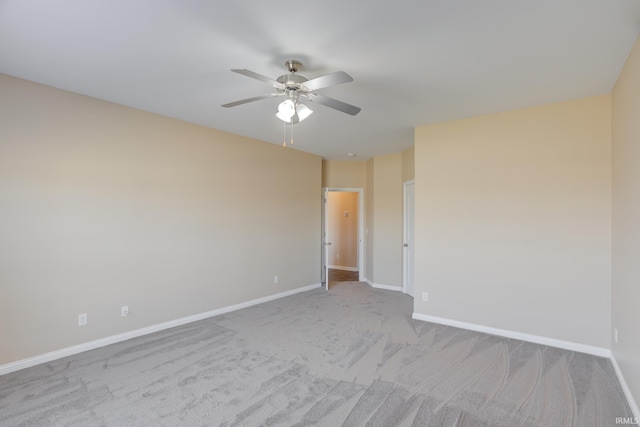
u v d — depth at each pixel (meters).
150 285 3.65
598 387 2.48
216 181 4.35
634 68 2.21
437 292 3.97
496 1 1.74
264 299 5.00
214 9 1.83
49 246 2.94
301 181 5.72
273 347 3.23
